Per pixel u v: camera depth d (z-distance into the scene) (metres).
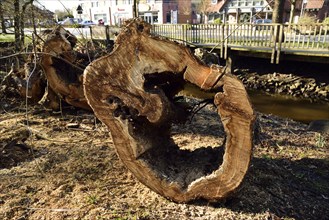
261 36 11.51
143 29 2.52
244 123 2.41
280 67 11.73
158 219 2.61
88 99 2.69
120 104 2.69
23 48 6.50
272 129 5.48
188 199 2.79
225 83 2.39
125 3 36.78
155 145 3.02
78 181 3.24
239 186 2.59
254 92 11.64
